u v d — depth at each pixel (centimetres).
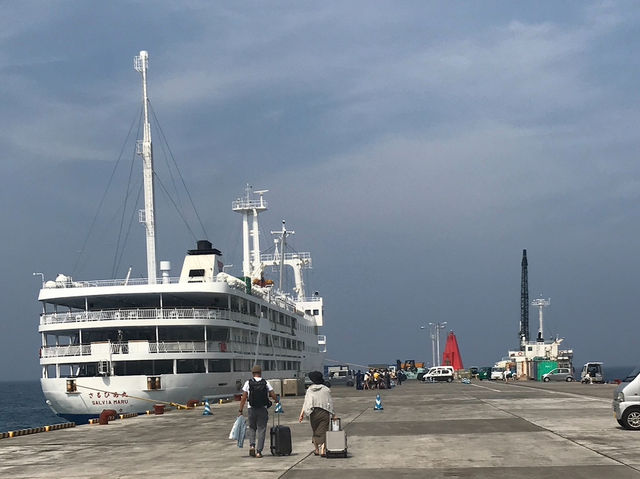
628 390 2630
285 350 8431
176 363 5553
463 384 9600
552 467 1811
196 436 2966
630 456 1973
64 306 6253
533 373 12150
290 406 4719
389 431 2872
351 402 5128
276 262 11175
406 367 14138
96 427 3650
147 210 6606
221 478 1783
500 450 2167
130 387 5356
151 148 6669
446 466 1873
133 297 5956
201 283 5753
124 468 2044
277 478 1758
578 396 5334
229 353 6016
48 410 11031
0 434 3172
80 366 5988
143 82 6725
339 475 1773
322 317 11325
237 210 9550
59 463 2214
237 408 4797
